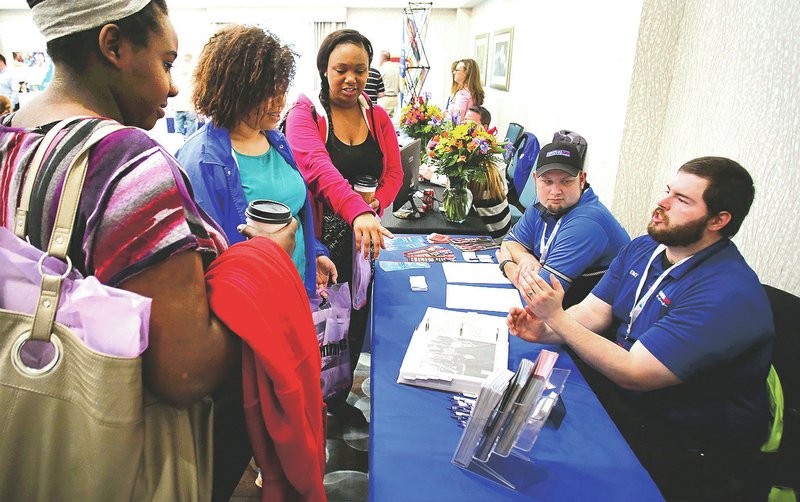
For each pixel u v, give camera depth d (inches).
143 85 27.2
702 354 50.0
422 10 261.1
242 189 53.9
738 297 49.8
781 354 51.9
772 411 50.7
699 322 50.4
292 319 31.9
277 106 54.4
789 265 69.1
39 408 23.5
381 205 87.3
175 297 24.4
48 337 22.8
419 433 44.4
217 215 52.7
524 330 59.7
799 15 68.0
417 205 124.0
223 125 53.8
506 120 232.5
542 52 170.6
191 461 28.2
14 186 24.1
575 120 133.1
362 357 110.4
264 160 57.1
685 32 92.4
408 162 106.5
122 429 23.7
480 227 111.0
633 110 99.7
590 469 41.2
